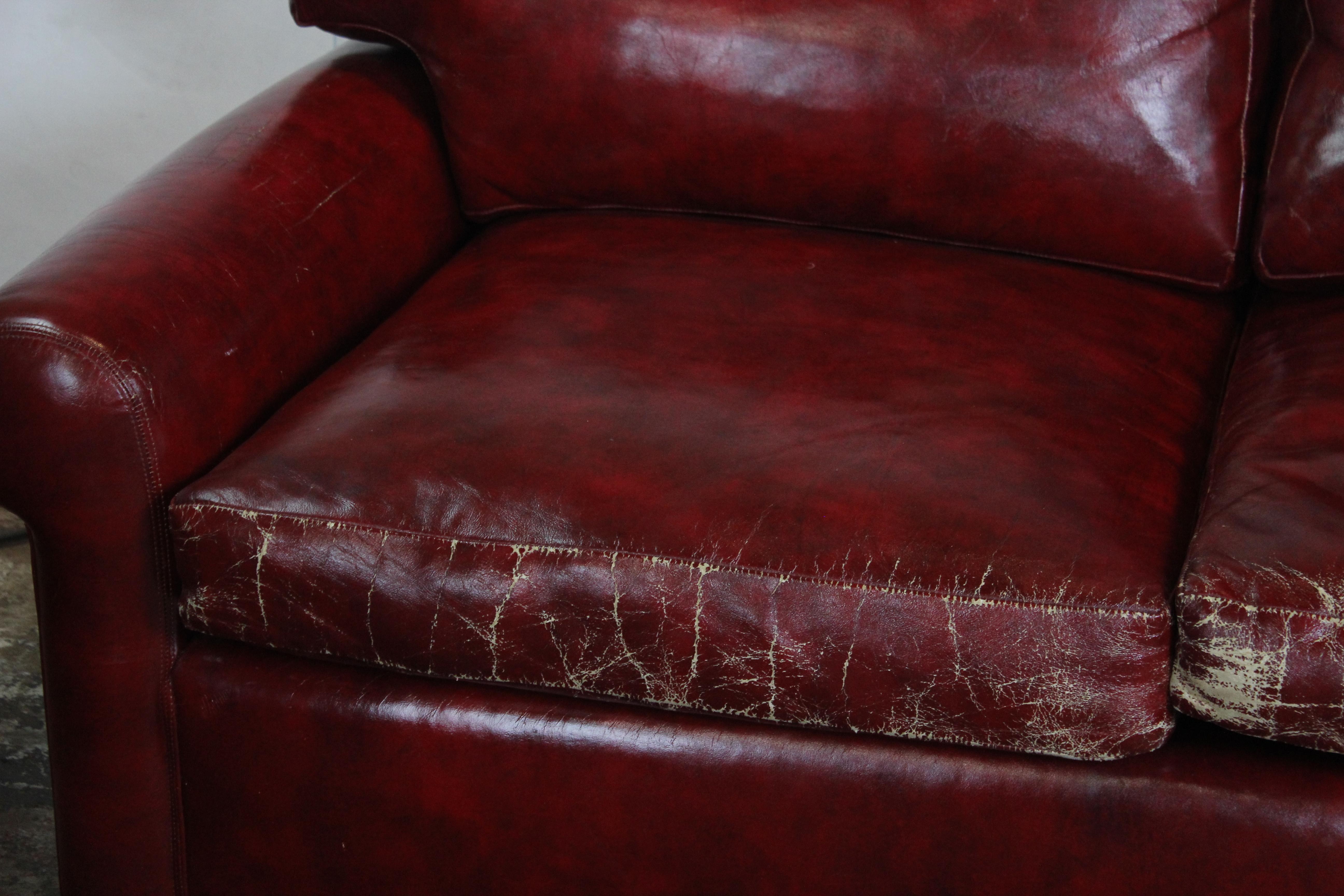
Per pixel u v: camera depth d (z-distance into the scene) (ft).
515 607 5.00
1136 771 4.89
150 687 5.32
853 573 4.86
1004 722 4.85
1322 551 4.75
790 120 6.04
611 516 4.99
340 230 5.87
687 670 4.97
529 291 5.83
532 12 6.10
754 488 5.02
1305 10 5.80
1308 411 5.24
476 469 5.11
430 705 5.18
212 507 5.11
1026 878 4.99
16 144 8.32
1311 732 4.72
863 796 5.02
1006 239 6.05
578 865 5.24
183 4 8.29
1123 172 5.85
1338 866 4.80
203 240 5.45
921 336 5.59
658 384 5.37
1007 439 5.16
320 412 5.37
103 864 5.48
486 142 6.27
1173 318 5.86
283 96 6.16
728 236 6.15
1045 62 5.86
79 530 5.12
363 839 5.32
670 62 6.06
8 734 6.56
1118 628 4.74
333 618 5.10
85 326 5.04
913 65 5.94
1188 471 5.24
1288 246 5.77
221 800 5.37
